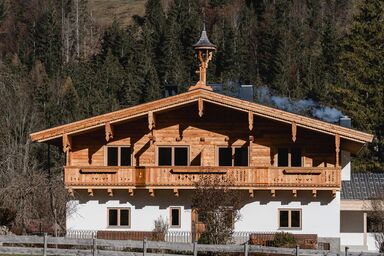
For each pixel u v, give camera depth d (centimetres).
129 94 14162
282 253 4506
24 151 8288
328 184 5678
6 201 5747
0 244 4997
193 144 5884
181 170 5719
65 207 5841
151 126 5691
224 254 4941
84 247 5288
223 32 17888
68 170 5797
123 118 5694
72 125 5709
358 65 10300
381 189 6444
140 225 5831
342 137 5594
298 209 5794
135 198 5850
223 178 5531
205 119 5891
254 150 5847
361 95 10125
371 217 6275
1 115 8369
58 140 5916
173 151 5900
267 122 5859
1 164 6588
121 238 5700
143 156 5900
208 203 5212
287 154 5847
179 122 5900
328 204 5788
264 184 5684
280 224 5803
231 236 5312
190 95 5631
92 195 5859
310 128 5597
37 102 11256
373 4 10556
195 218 5794
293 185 5688
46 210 5894
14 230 5725
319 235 5772
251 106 5612
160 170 5734
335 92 10275
